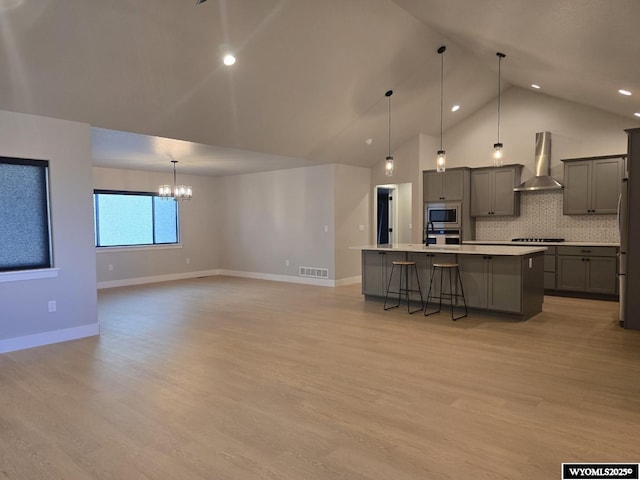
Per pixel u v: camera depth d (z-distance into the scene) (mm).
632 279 4656
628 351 3912
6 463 2219
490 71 6703
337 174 7910
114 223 8305
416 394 3012
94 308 4711
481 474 2062
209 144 5785
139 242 8672
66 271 4496
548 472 2074
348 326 4945
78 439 2449
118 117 4695
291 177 8508
